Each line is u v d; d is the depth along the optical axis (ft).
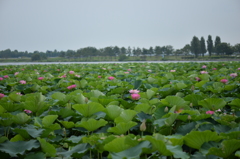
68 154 9.19
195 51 355.36
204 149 8.70
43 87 23.62
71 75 37.63
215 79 29.76
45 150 9.50
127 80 29.96
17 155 9.29
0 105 13.85
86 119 12.87
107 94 20.86
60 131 12.48
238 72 39.01
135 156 7.65
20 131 10.48
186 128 11.21
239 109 14.44
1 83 29.07
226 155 8.23
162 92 20.18
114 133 10.99
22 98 18.08
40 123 12.53
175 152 7.86
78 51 433.07
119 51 426.10
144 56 394.11
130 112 11.63
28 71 52.85
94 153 9.76
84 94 17.97
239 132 9.14
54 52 533.96
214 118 12.84
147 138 7.75
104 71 49.52
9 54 467.93
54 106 15.80
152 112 13.71
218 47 336.29
